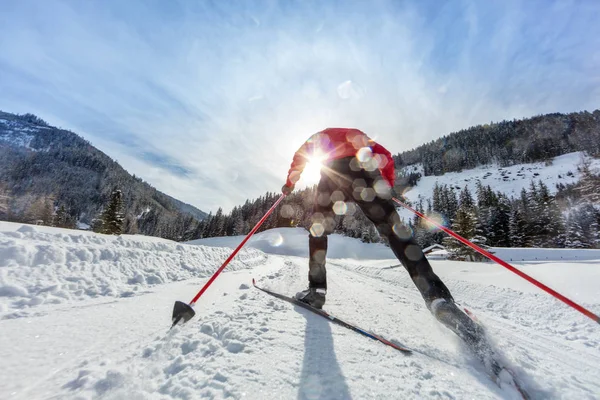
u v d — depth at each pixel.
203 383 0.97
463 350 1.43
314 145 2.21
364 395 0.95
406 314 2.28
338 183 2.00
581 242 35.09
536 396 1.06
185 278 4.31
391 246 1.68
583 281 5.43
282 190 2.49
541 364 1.48
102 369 1.10
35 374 1.08
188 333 1.45
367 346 1.40
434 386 1.05
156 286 3.44
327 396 0.93
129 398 0.89
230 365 1.10
